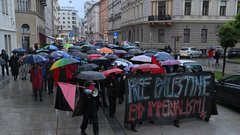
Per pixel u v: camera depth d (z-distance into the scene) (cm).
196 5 4381
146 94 796
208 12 4419
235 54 3575
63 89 695
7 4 2347
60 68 1092
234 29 1627
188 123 849
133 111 777
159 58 1449
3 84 1445
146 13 4744
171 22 4438
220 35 1688
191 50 3716
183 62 1428
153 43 4684
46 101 1078
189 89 844
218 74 1856
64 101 685
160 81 809
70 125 798
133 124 777
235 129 797
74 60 1062
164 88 815
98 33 12925
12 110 946
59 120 843
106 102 1091
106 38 9875
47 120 841
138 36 5231
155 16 4562
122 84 1019
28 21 3697
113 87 887
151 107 806
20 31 3641
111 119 880
